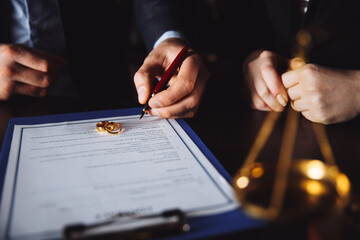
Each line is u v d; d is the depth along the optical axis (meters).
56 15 0.67
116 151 0.34
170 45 0.50
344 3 0.51
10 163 0.32
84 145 0.36
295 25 0.60
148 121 0.42
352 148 0.37
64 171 0.31
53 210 0.26
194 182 0.29
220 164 0.32
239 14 0.74
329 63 0.56
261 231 0.24
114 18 0.78
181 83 0.42
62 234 0.23
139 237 0.23
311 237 0.23
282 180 0.25
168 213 0.24
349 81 0.42
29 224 0.24
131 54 1.19
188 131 0.40
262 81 0.47
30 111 0.46
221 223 0.24
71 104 0.49
